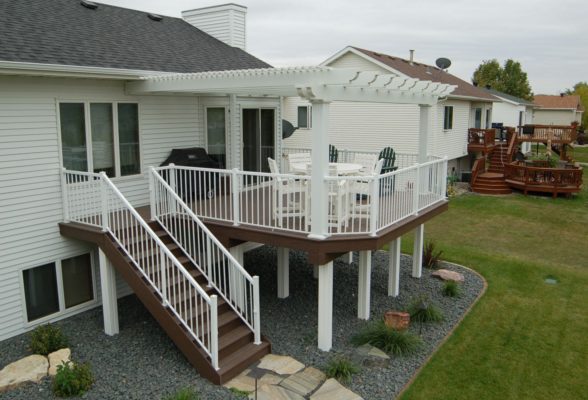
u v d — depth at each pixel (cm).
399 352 758
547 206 1989
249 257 1281
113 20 1184
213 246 853
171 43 1211
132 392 634
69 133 870
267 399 622
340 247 750
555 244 1470
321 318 766
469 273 1179
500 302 996
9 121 772
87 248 910
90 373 658
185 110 1085
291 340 805
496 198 2147
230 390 643
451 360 754
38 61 759
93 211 895
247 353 715
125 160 977
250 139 1291
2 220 780
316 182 744
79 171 869
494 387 684
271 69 746
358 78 725
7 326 803
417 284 1099
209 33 1474
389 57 2347
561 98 5488
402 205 924
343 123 2314
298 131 2475
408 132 2144
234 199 834
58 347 752
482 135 2536
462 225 1677
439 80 2369
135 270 758
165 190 880
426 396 657
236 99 1210
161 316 725
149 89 919
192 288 788
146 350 758
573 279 1147
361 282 888
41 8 1033
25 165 802
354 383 677
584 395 669
